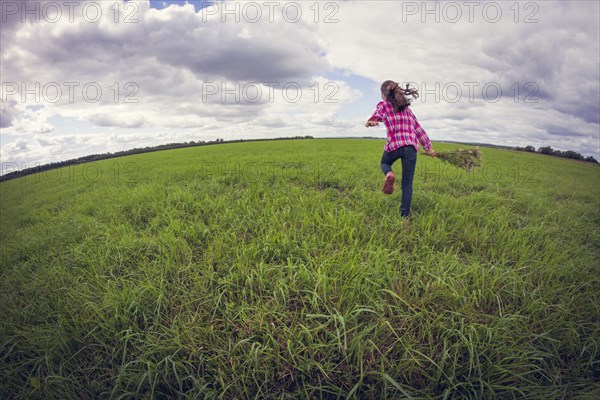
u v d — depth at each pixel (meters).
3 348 2.30
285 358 2.06
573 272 2.91
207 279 2.80
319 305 2.41
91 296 2.73
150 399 1.89
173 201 5.30
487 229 3.79
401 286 2.60
